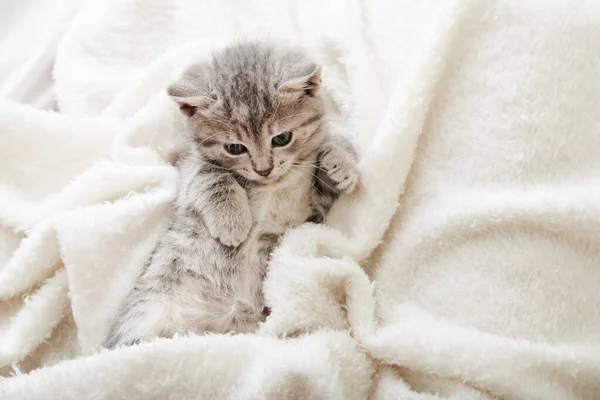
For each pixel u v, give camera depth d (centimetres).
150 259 49
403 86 47
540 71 45
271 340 44
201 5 58
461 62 47
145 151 51
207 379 42
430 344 43
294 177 50
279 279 46
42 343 48
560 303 43
